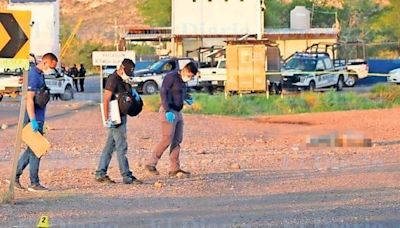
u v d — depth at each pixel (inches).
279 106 2787.9
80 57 6865.2
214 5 4963.1
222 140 1865.2
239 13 4938.5
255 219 925.8
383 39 6633.9
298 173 1300.4
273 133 2021.4
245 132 2054.6
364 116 2433.6
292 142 1807.3
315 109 2783.0
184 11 4995.1
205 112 2689.5
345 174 1283.2
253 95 3110.2
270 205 1015.0
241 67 3459.6
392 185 1168.2
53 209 993.5
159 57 5172.2
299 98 2891.2
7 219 931.3
